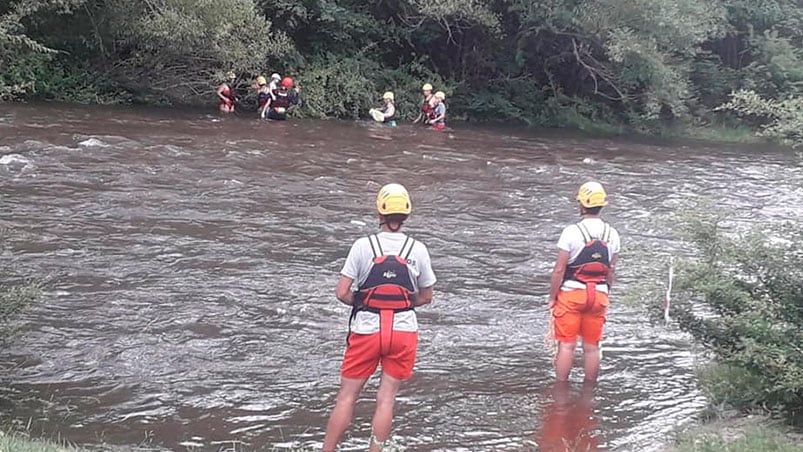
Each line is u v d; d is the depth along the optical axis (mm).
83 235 11922
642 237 14539
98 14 26438
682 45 33812
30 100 25797
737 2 39844
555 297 7934
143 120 23891
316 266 11359
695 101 36125
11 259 10609
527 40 35281
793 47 39750
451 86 34000
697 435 6605
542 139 28984
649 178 21266
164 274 10500
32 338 8219
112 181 15484
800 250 7414
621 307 10500
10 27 20188
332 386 7621
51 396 7062
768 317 7121
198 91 28875
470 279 11391
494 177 19547
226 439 6480
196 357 8078
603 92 36656
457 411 7250
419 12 32438
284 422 6840
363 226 13773
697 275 7484
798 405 7125
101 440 6320
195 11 26234
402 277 5852
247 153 19766
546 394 7742
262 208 14484
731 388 7539
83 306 9164
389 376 5957
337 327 9141
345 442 6500
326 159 20125
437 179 18703
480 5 32219
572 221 15477
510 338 9211
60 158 17156
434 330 9258
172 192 15039
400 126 29016
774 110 7773
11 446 5328
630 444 6695
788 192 20203
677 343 9367
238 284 10328
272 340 8641
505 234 14172
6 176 15211
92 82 27375
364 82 30719
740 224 15734
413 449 6484
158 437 6441
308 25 32062
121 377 7523
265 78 29578
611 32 32469
